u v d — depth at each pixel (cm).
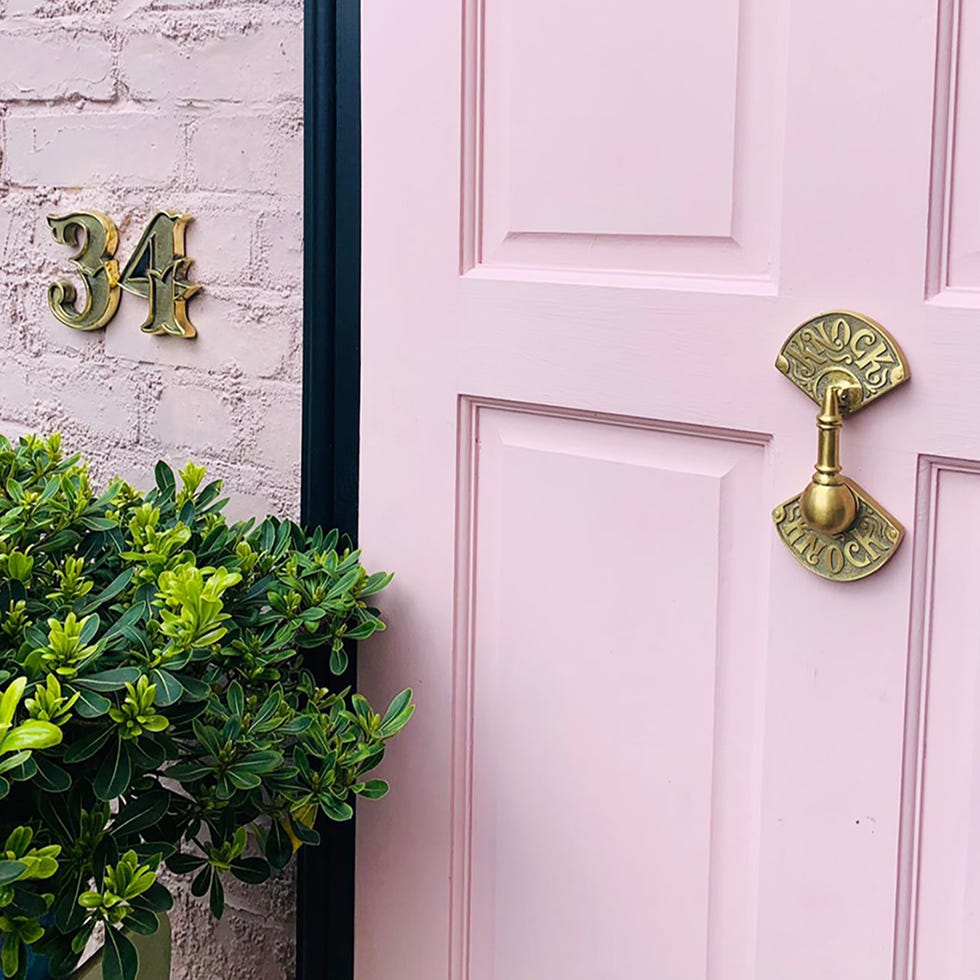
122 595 102
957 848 87
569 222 98
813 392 87
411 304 107
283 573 108
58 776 85
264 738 96
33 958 102
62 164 133
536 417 103
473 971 112
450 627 108
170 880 135
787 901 94
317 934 121
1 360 142
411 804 113
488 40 101
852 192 85
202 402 127
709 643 96
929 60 81
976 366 82
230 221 122
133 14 125
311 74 111
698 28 91
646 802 100
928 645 87
